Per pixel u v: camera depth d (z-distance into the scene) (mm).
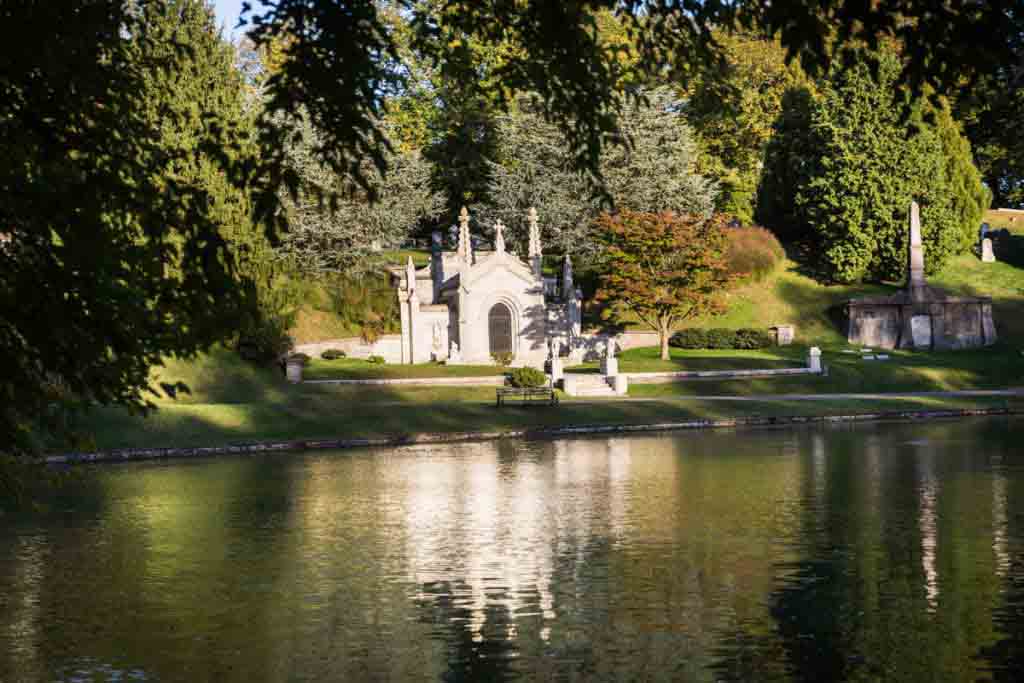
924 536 29531
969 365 89125
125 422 55500
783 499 36312
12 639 21203
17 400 13922
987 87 13203
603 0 16219
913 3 12375
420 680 18531
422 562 27625
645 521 32719
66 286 13195
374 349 91875
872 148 103750
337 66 13500
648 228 89062
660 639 20594
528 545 29500
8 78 13383
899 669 18547
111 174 13633
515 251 104188
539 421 64875
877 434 58375
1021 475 40562
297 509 36125
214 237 13953
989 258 110438
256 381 71062
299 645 20625
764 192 117438
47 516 35281
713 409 70000
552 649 20125
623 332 99875
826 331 101750
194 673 19031
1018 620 21344
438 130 105750
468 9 17594
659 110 98688
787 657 19344
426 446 56719
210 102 65688
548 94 16625
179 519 34469
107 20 13727
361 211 89062
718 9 16297
